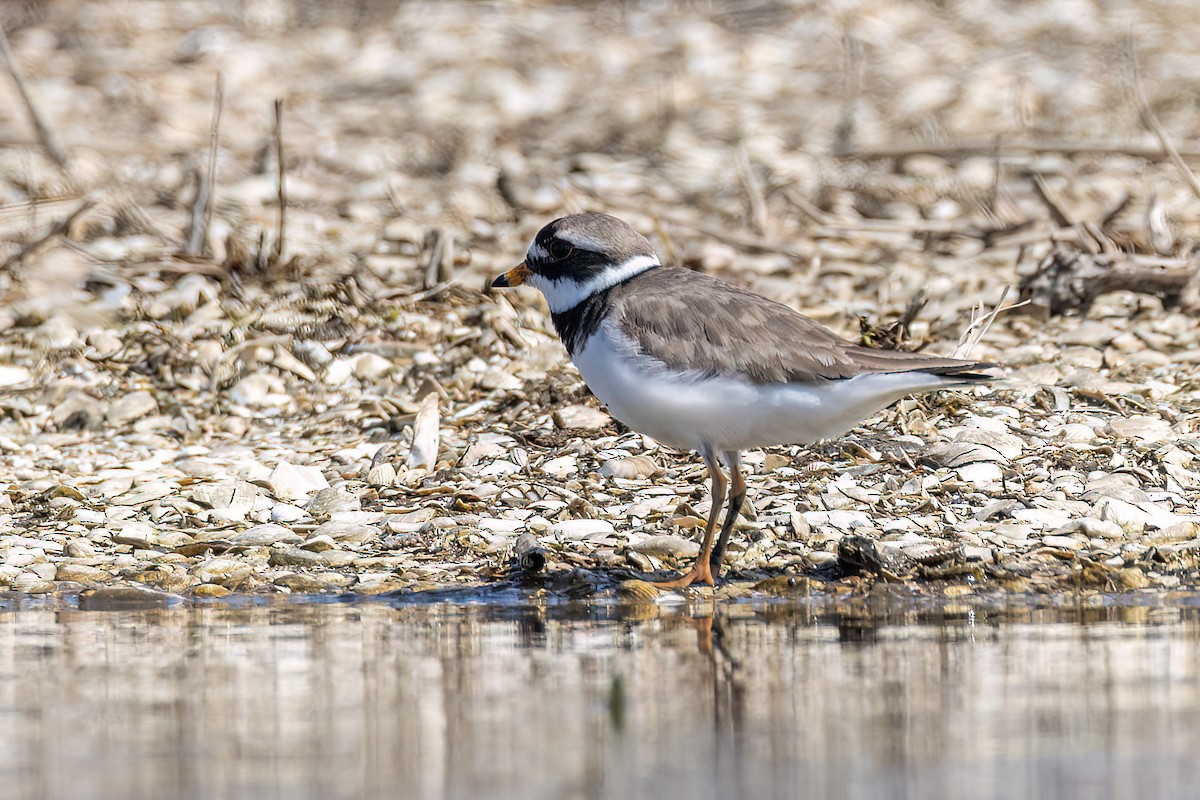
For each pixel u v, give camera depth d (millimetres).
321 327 15203
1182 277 15109
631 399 9648
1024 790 5641
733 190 20688
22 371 14508
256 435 13281
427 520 10898
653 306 9602
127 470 12367
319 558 10219
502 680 7379
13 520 11227
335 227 18781
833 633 8391
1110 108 24562
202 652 8078
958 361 9203
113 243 17703
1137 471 11148
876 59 27797
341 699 7059
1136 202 19406
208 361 14469
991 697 6930
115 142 23094
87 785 5859
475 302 15789
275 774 5965
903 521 10516
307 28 30422
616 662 7742
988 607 9023
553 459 11977
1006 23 29688
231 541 10609
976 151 20453
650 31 30000
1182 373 13484
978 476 11164
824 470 11430
